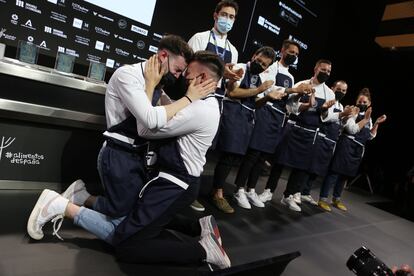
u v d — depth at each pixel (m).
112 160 1.75
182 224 2.05
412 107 7.27
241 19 4.26
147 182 1.79
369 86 6.95
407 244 3.61
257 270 1.28
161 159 1.77
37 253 1.64
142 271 1.73
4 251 1.59
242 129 2.87
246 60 4.49
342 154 4.08
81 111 2.37
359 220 4.13
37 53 2.29
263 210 3.33
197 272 1.85
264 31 4.58
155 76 1.71
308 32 5.23
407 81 7.10
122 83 1.68
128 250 1.71
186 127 1.70
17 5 2.49
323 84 3.65
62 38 2.76
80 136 2.48
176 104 1.70
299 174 3.64
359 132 4.16
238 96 2.77
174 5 3.42
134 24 3.15
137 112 1.64
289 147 3.54
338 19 5.81
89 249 1.79
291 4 4.79
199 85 1.77
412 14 5.55
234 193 3.31
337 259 2.64
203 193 3.28
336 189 4.48
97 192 2.58
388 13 5.89
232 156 2.94
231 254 2.18
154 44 3.35
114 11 2.99
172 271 1.80
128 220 1.71
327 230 3.31
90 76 2.51
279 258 1.38
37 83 2.15
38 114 2.17
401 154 7.43
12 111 2.09
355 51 6.29
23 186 2.29
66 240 1.82
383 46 6.21
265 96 2.97
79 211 1.73
